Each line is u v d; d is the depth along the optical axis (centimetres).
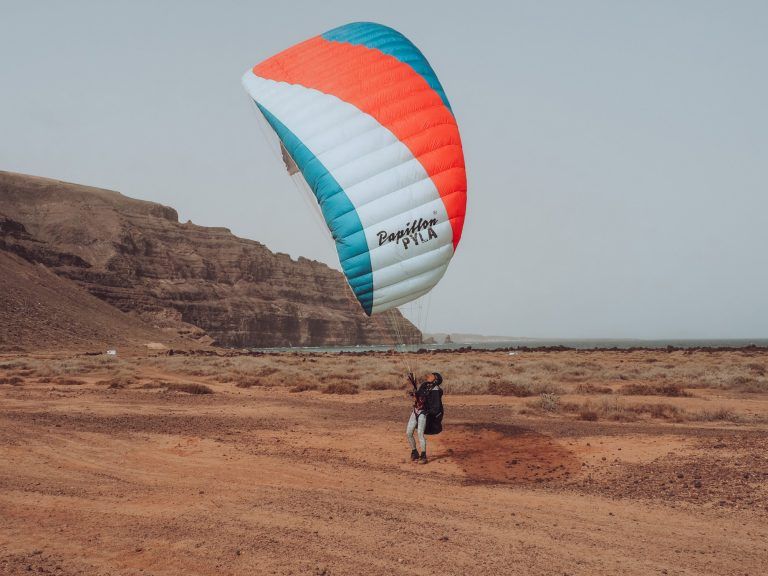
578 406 1767
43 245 15138
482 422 1521
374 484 912
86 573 523
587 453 1128
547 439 1264
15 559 552
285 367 4022
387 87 993
